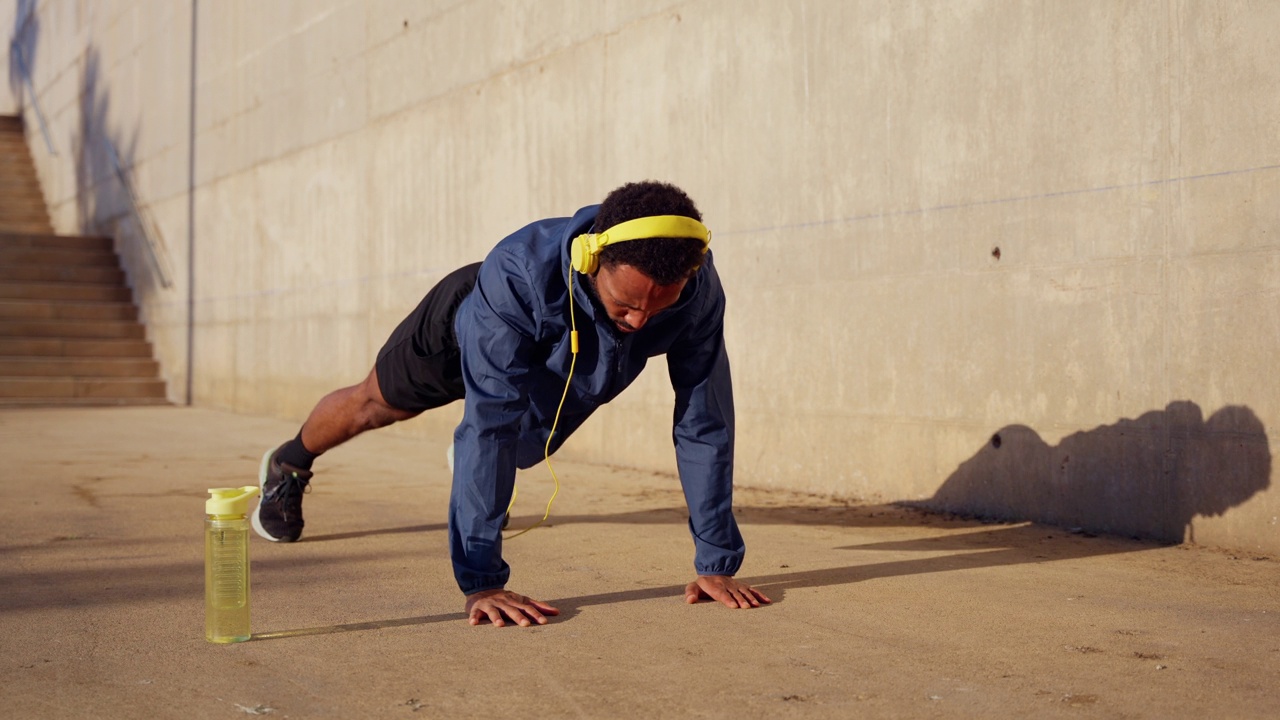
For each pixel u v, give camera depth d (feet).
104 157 47.37
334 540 13.10
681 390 9.41
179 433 27.73
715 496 9.55
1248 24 11.73
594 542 12.85
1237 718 6.59
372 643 8.31
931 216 15.10
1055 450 13.71
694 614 9.22
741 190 18.04
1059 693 7.06
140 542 12.82
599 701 6.91
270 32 33.09
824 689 7.15
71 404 37.86
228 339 35.83
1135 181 12.78
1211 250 12.11
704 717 6.61
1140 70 12.70
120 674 7.53
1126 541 12.72
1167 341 12.54
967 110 14.58
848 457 16.43
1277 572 10.95
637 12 19.99
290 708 6.80
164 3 40.98
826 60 16.53
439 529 13.91
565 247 8.05
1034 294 13.88
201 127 37.70
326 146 30.12
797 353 17.17
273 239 32.96
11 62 64.49
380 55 27.73
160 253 41.16
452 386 10.94
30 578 10.79
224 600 8.34
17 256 43.32
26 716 6.66
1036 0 13.75
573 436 21.77
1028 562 11.59
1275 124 11.53
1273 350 11.60
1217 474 12.14
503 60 23.49
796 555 12.05
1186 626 8.83
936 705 6.82
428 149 26.00
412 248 26.63
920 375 15.34
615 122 20.61
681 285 7.45
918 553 12.17
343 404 12.05
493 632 8.64
